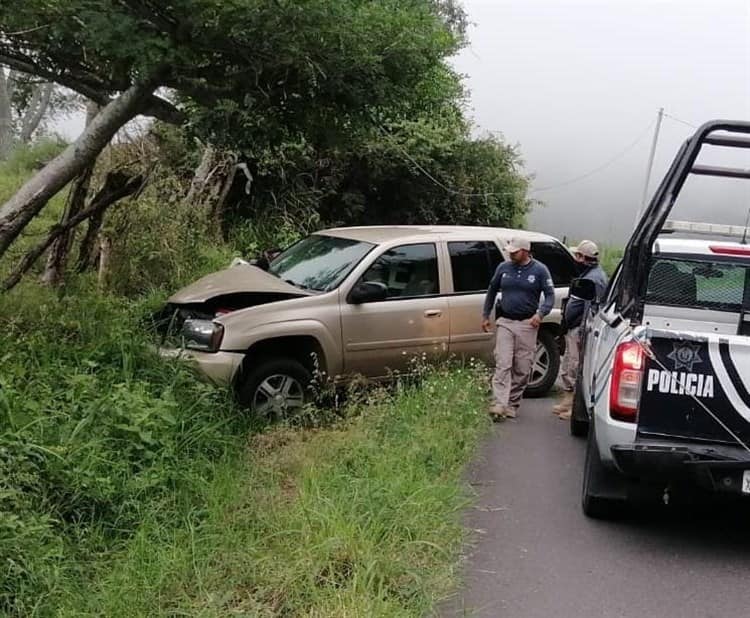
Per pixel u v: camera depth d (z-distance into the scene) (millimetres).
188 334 7094
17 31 7324
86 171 9664
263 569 4281
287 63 7141
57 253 9812
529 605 4312
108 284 10391
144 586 4027
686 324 6445
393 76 7938
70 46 7574
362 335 7668
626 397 4855
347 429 6910
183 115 8320
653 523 5586
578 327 8398
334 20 6898
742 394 4746
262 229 16156
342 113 8125
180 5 6594
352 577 4223
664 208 5164
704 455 4695
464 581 4559
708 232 6527
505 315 8047
